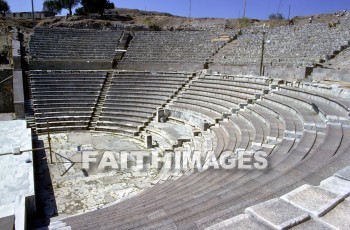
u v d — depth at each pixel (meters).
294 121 12.91
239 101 20.27
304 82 18.39
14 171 13.11
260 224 3.68
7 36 36.91
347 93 14.32
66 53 34.00
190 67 31.02
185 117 22.19
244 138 13.34
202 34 38.88
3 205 10.25
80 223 7.56
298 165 6.79
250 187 6.65
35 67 30.22
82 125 24.20
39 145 19.91
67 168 16.45
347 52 23.47
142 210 7.34
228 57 31.70
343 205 3.97
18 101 23.53
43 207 12.54
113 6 66.31
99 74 29.69
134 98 26.64
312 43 27.38
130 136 22.31
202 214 5.40
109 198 13.37
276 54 28.23
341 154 6.82
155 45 37.69
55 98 26.28
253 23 51.03
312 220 3.70
